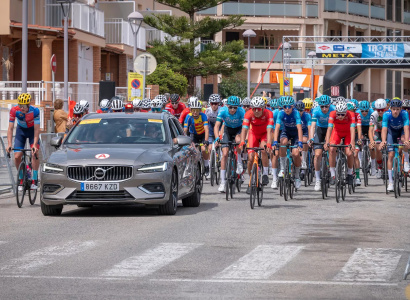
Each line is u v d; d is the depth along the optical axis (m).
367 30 119.31
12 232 17.42
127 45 69.50
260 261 13.83
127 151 20.23
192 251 14.86
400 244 15.89
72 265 13.43
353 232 17.62
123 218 19.94
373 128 33.56
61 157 20.09
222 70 75.19
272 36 109.38
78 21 57.78
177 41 72.31
